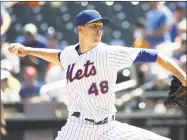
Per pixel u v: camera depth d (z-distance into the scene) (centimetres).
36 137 2552
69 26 3438
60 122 2556
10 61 2777
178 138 2552
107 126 1466
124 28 3444
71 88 1484
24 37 3009
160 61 1415
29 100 2623
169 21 3108
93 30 1459
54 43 3097
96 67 1446
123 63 1435
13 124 2550
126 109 2595
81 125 1461
